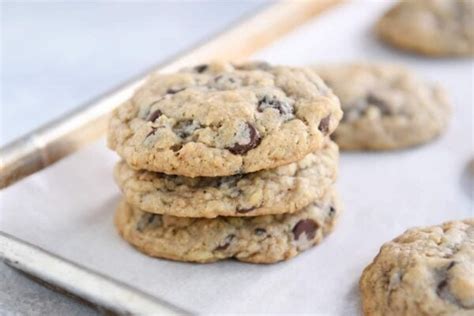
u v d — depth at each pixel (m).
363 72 0.51
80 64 0.63
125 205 0.42
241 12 0.70
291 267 0.40
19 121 0.57
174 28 0.67
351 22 0.60
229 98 0.39
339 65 0.52
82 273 0.37
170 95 0.41
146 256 0.41
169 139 0.39
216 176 0.39
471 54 0.56
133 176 0.40
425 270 0.37
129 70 0.62
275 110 0.39
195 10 0.70
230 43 0.54
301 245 0.41
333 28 0.59
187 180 0.40
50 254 0.38
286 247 0.40
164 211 0.39
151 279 0.39
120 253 0.41
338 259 0.41
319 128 0.39
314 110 0.39
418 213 0.44
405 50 0.57
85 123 0.47
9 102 0.59
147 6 0.71
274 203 0.39
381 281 0.38
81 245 0.41
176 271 0.40
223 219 0.40
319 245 0.41
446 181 0.46
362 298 0.38
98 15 0.69
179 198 0.39
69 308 0.39
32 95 0.60
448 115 0.50
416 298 0.36
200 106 0.39
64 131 0.46
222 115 0.39
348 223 0.43
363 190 0.45
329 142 0.42
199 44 0.53
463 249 0.38
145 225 0.41
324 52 0.56
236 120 0.39
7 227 0.42
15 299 0.39
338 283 0.39
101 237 0.42
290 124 0.39
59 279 0.37
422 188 0.45
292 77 0.41
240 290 0.39
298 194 0.39
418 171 0.47
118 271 0.40
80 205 0.43
